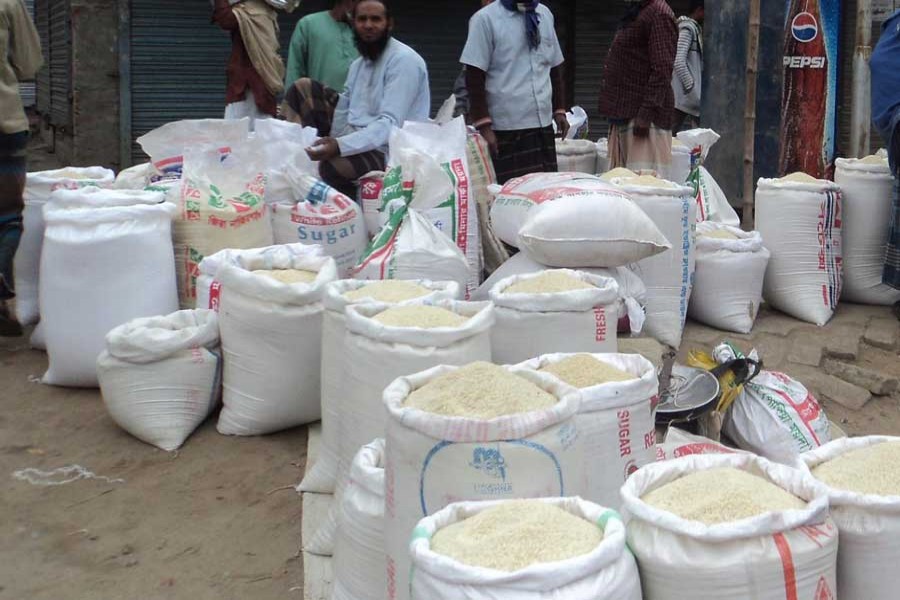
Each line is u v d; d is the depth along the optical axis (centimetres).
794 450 363
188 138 499
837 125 670
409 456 208
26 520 335
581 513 189
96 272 416
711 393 360
